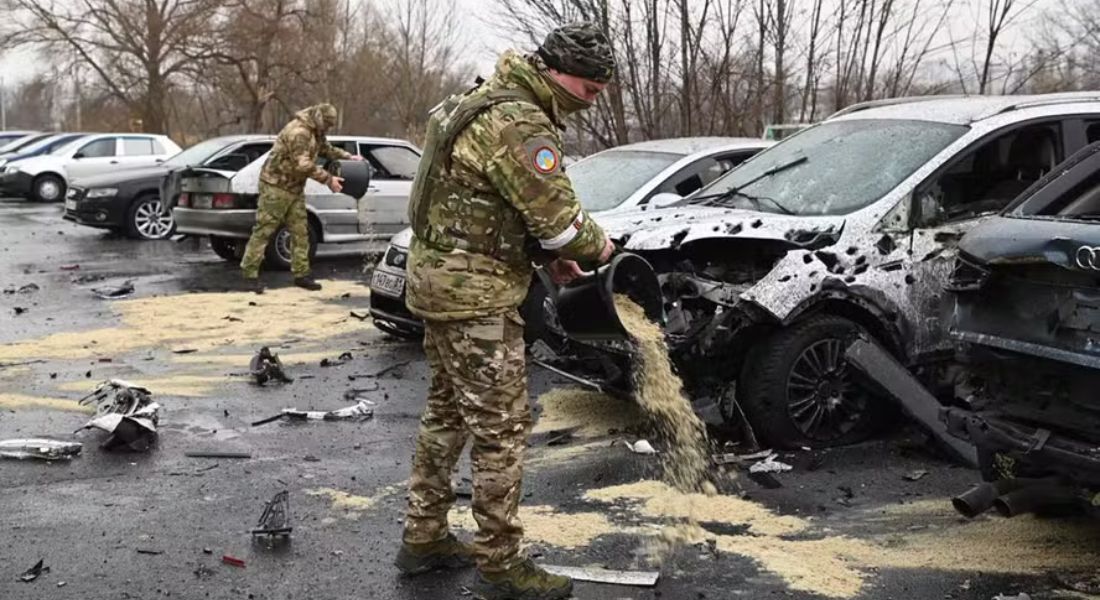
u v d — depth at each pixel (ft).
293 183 34.01
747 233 17.11
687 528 13.84
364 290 35.24
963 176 18.04
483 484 11.36
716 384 17.21
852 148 19.58
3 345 25.41
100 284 36.29
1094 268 11.46
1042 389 12.46
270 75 122.01
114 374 22.54
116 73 127.54
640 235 17.49
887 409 17.63
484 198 10.73
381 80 119.85
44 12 123.75
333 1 121.60
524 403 11.49
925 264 17.39
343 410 19.54
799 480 15.88
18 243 49.96
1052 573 12.39
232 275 38.99
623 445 17.61
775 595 11.84
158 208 52.37
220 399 20.56
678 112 41.86
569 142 43.50
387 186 42.34
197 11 120.88
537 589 11.55
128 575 12.24
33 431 18.03
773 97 41.19
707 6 40.81
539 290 18.52
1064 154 18.60
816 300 16.61
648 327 14.03
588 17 40.37
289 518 13.83
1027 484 12.70
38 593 11.71
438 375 11.95
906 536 13.64
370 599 11.74
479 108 10.59
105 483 15.48
